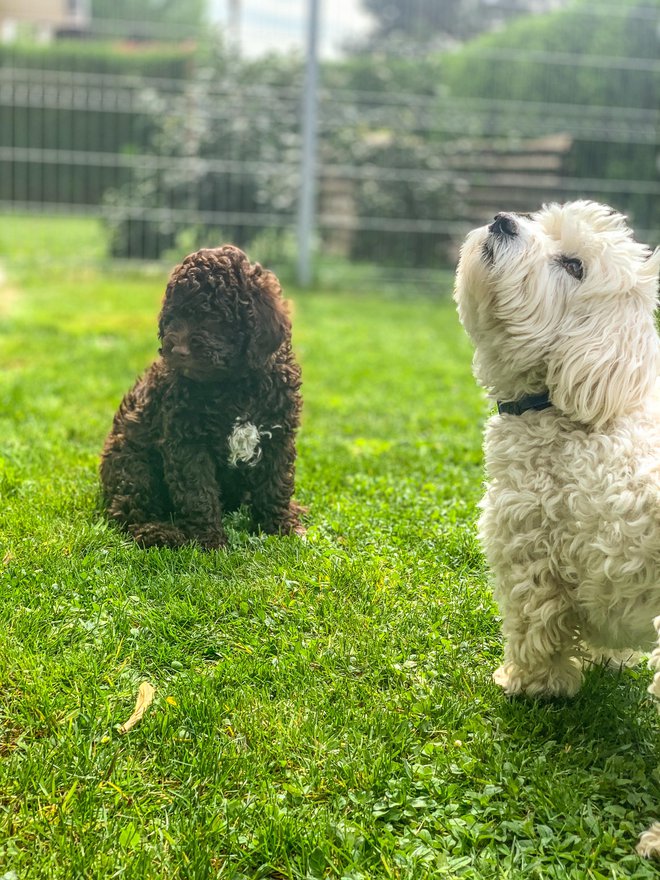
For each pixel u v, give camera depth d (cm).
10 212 302
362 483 106
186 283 82
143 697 63
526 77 324
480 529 68
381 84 342
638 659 73
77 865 49
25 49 350
